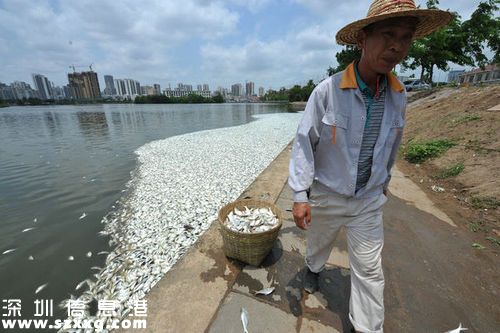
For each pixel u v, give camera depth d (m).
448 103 8.85
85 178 6.66
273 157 8.45
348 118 1.42
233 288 2.22
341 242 2.87
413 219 3.36
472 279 2.32
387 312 1.99
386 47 1.27
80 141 12.56
